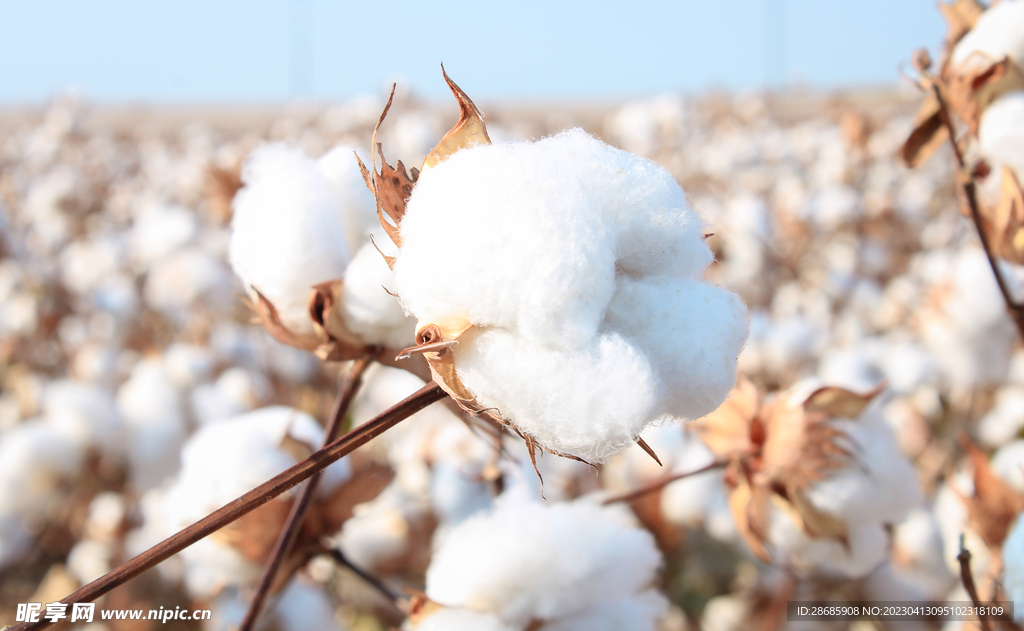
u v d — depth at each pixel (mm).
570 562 411
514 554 413
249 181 432
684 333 297
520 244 285
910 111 4938
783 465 517
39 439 987
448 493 785
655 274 306
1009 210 475
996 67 477
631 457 911
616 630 412
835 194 2250
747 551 920
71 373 1346
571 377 284
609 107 10766
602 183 298
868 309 1732
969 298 993
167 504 507
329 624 734
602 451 292
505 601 413
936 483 1008
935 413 1188
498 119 4684
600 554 414
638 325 297
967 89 487
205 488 485
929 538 803
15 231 1940
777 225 2045
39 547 1066
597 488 926
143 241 1860
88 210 3057
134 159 4801
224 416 1044
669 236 302
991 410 1130
